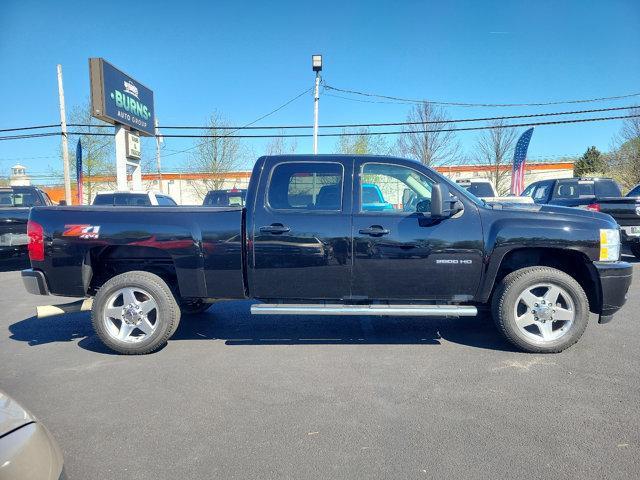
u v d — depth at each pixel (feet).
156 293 13.96
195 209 14.20
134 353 14.15
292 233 13.74
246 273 14.10
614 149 107.04
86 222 14.05
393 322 17.81
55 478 5.16
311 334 16.24
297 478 7.78
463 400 10.71
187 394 11.25
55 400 10.96
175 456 8.49
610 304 13.46
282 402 10.74
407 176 14.34
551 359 13.30
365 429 9.42
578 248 13.30
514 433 9.18
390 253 13.65
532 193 42.78
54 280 14.21
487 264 13.56
